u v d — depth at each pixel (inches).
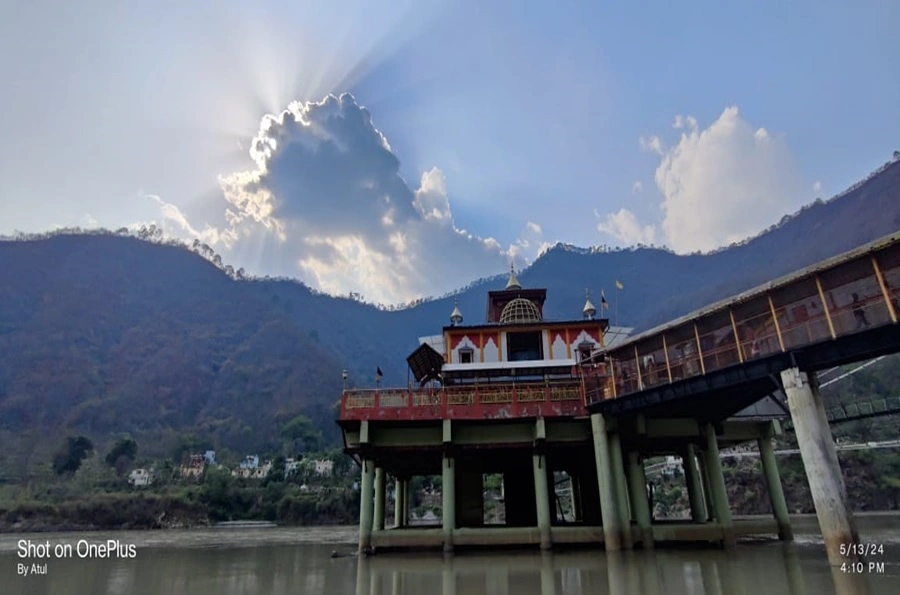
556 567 952.3
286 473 4785.9
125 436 5782.5
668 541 1214.9
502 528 1227.9
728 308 933.2
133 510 3826.3
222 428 7652.6
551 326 1576.0
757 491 3356.3
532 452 1325.0
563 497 3415.4
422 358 1711.4
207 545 1895.9
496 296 1899.6
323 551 1585.9
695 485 1331.2
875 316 755.4
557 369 1491.1
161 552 1610.5
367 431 1235.9
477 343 1578.5
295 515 4030.5
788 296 852.0
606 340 1567.4
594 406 1197.1
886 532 1542.8
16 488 4397.1
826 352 792.9
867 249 737.6
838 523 746.8
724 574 820.6
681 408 1170.0
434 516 3646.7
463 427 1264.8
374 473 1387.8
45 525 3622.0
